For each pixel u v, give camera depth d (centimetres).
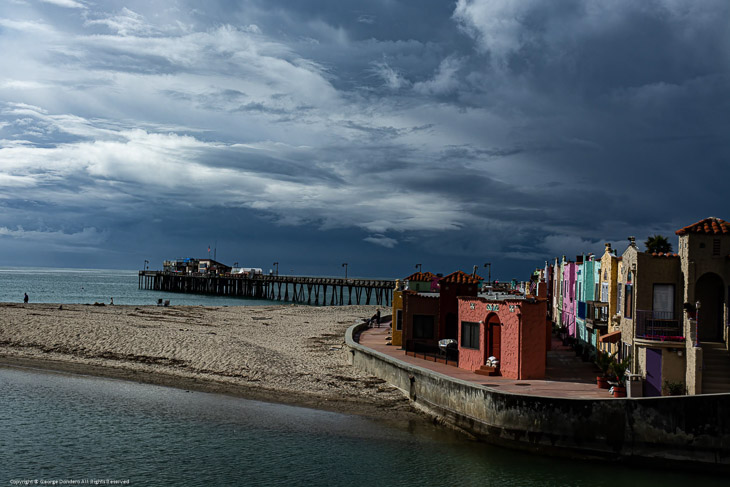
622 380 2453
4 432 2284
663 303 2517
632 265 2572
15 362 3438
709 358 2322
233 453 2156
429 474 2016
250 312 7625
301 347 4419
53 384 3016
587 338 3700
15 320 4472
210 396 2903
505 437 2289
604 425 2148
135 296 12950
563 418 2189
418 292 4044
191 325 5434
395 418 2656
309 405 2814
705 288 2473
